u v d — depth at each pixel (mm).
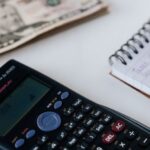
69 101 339
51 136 321
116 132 318
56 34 422
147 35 388
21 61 403
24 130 325
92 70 383
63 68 390
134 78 355
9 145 317
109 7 438
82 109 333
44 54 406
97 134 318
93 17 431
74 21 427
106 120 324
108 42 407
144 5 436
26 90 350
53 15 431
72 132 322
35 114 334
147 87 349
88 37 415
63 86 350
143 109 348
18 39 414
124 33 412
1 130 326
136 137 313
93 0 439
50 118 330
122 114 333
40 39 418
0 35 422
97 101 358
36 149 314
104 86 368
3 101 344
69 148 313
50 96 344
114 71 368
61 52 405
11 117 335
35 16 435
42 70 391
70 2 443
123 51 376
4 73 357
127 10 434
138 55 372
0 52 406
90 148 312
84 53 401
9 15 444
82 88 370
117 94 361
